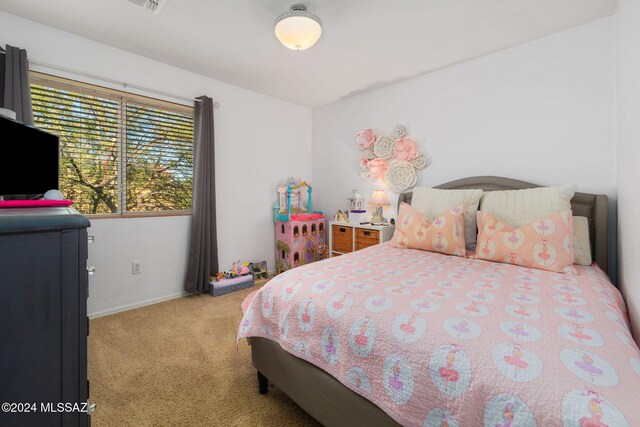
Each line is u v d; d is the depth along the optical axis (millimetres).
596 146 2059
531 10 1888
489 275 1531
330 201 3879
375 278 1454
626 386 667
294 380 1300
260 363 1494
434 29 2090
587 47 2064
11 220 618
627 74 1480
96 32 2146
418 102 2963
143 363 1759
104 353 1858
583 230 1877
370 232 3055
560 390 676
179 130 2846
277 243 3627
